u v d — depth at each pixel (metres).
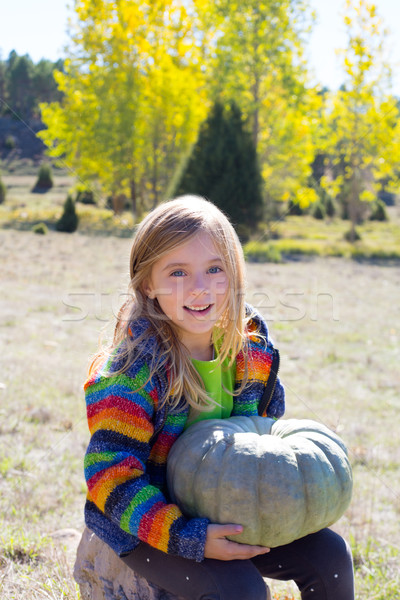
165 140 28.59
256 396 2.24
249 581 1.79
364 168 30.98
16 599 2.49
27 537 3.08
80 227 27.19
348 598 1.97
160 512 1.79
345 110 26.92
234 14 27.23
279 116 29.73
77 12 26.78
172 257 1.98
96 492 1.84
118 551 1.91
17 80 78.19
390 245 33.25
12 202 39.72
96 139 27.34
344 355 8.88
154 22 27.22
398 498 3.99
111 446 1.87
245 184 23.17
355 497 3.95
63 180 50.44
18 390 6.01
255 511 1.78
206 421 2.04
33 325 9.66
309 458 1.85
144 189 31.30
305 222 43.81
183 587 1.84
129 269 2.10
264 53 27.30
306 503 1.81
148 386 1.93
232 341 2.10
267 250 23.72
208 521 1.80
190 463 1.88
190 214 2.00
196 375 2.06
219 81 28.27
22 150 64.50
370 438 5.27
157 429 2.00
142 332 1.98
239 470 1.80
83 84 27.73
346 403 6.35
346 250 29.06
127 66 27.28
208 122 23.52
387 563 3.11
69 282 14.62
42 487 3.84
